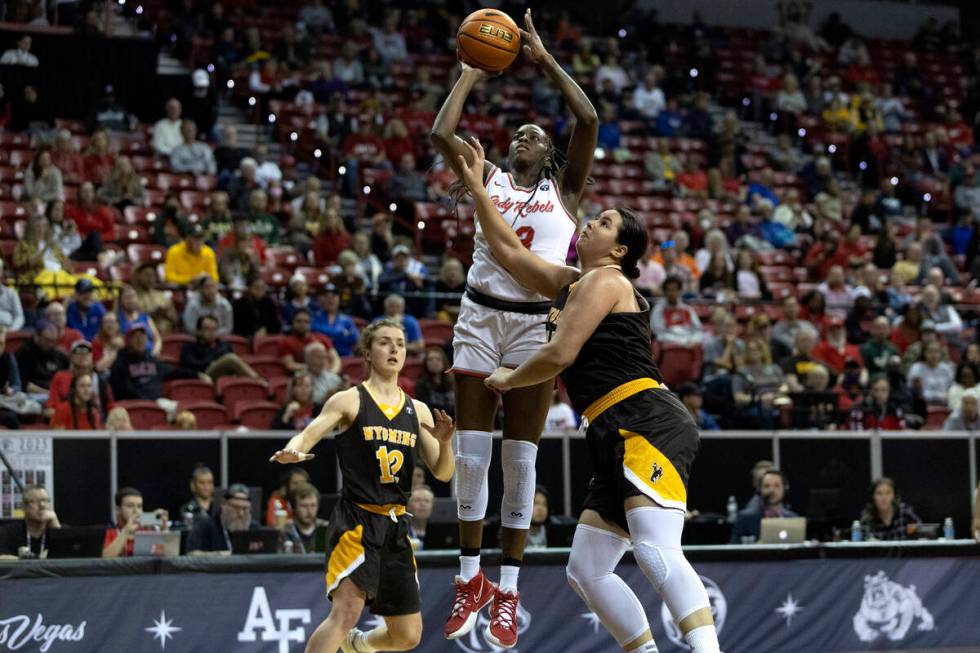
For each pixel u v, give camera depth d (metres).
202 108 22.66
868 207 23.61
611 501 6.16
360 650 8.07
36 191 18.19
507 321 6.56
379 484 7.74
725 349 16.20
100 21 23.66
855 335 17.95
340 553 7.66
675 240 19.69
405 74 26.31
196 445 12.88
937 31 33.56
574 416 14.66
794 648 10.29
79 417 12.83
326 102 24.11
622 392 6.05
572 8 32.00
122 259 17.28
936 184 26.34
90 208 17.78
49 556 9.94
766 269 21.05
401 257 17.61
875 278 19.50
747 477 14.41
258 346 15.48
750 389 15.44
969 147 28.75
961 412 15.44
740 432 14.41
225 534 10.81
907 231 24.02
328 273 17.92
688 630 5.77
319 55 25.66
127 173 19.11
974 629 10.77
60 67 22.52
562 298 6.30
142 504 12.59
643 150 25.47
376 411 7.79
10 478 12.18
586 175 6.80
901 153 27.05
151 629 9.04
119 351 13.89
